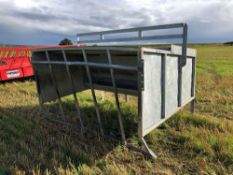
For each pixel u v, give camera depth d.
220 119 4.79
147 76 3.13
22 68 8.68
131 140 3.85
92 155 3.27
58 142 3.64
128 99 6.39
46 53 4.48
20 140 3.71
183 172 2.95
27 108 5.45
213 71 13.45
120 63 4.46
